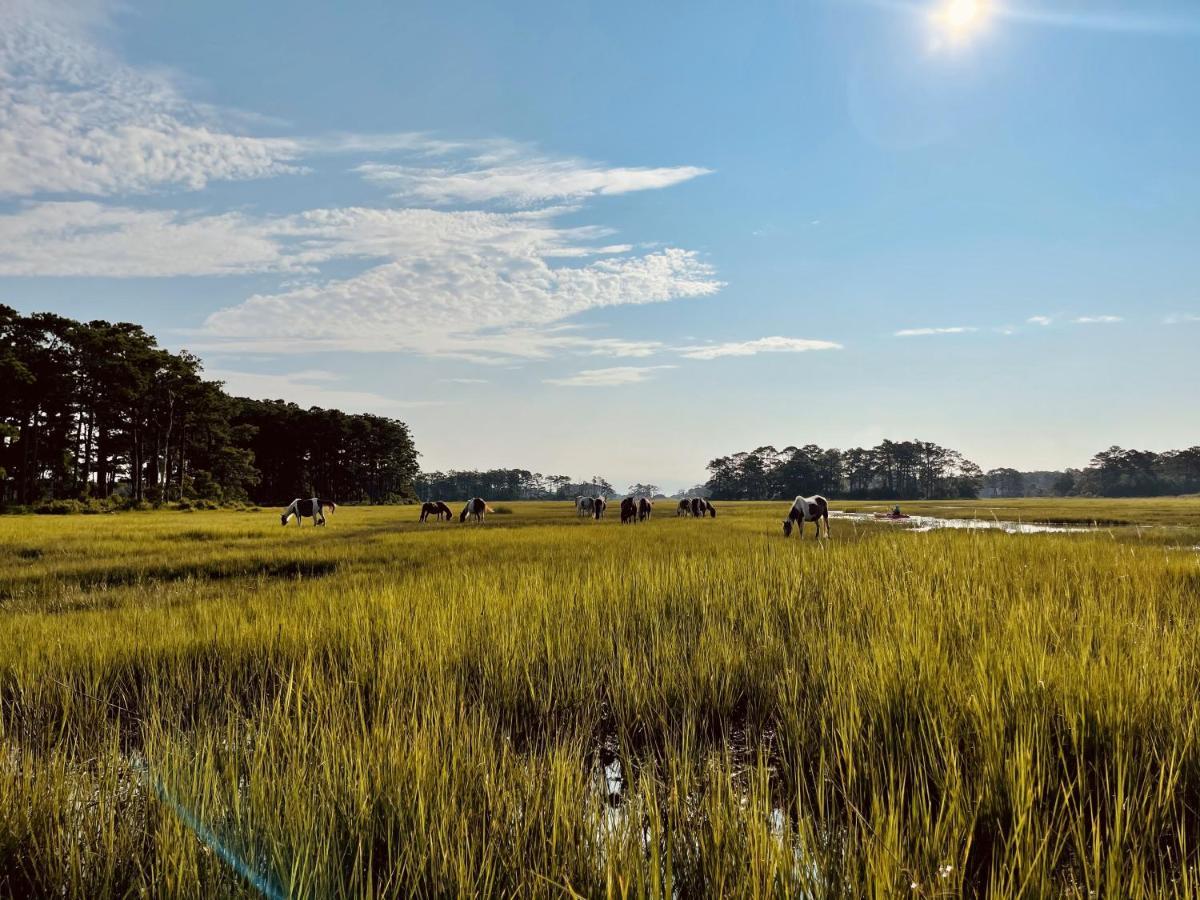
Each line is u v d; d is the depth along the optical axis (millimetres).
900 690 4227
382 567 13539
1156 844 2697
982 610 6355
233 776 3275
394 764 3320
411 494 139750
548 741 4141
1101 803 3100
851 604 7148
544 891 2492
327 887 2543
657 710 4691
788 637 6289
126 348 65188
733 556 12320
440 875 2588
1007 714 3787
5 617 8695
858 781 3387
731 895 2357
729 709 4840
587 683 5254
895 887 2316
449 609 7254
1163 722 3682
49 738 4406
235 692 5539
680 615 7293
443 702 4406
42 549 18031
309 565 14836
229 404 83625
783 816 3162
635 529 24266
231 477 86250
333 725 4020
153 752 3686
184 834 2855
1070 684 4027
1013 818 2834
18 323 58469
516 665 5395
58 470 65188
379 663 5562
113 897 2686
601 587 8492
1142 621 6086
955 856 2543
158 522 32219
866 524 30484
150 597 10578
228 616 7672
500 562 13367
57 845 2891
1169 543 17875
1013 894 2338
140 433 69562
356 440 117812
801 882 2404
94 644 6562
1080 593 7594
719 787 2918
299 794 3074
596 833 2881
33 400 58750
